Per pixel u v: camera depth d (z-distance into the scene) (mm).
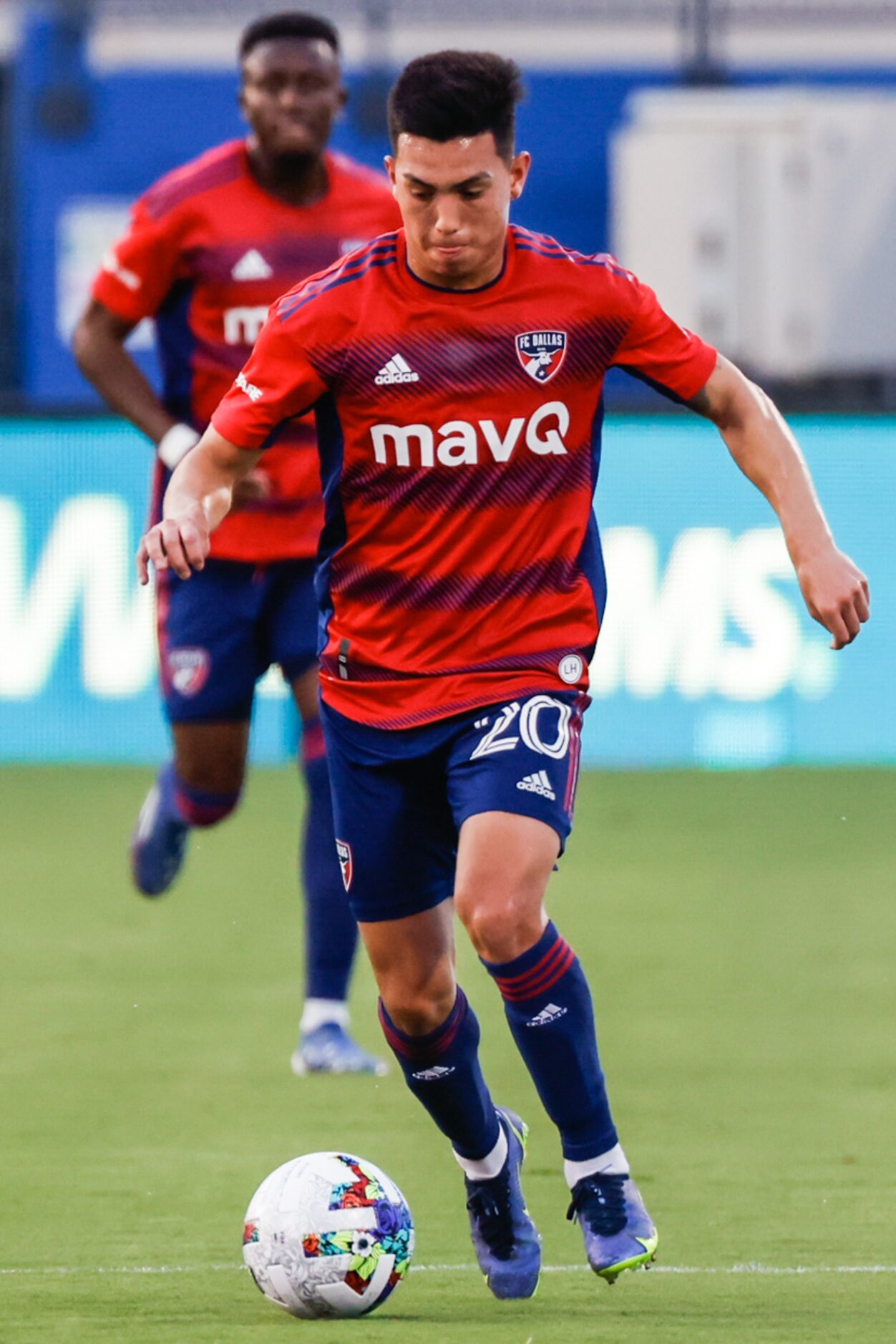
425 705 14539
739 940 29969
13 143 61719
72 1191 17469
